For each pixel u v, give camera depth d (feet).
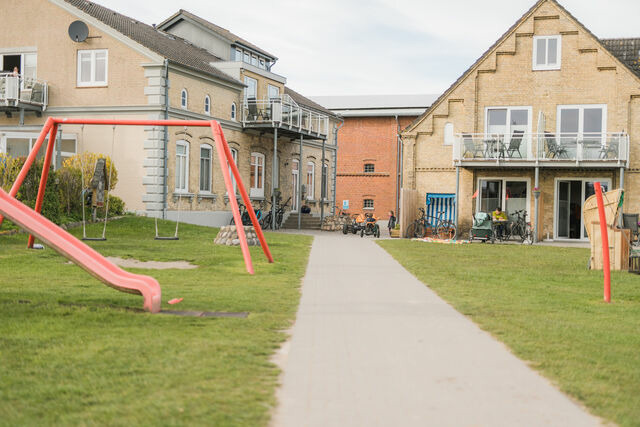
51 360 19.16
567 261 59.36
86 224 77.97
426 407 15.94
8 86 91.71
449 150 99.50
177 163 95.20
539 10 95.71
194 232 80.59
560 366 19.84
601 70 93.97
